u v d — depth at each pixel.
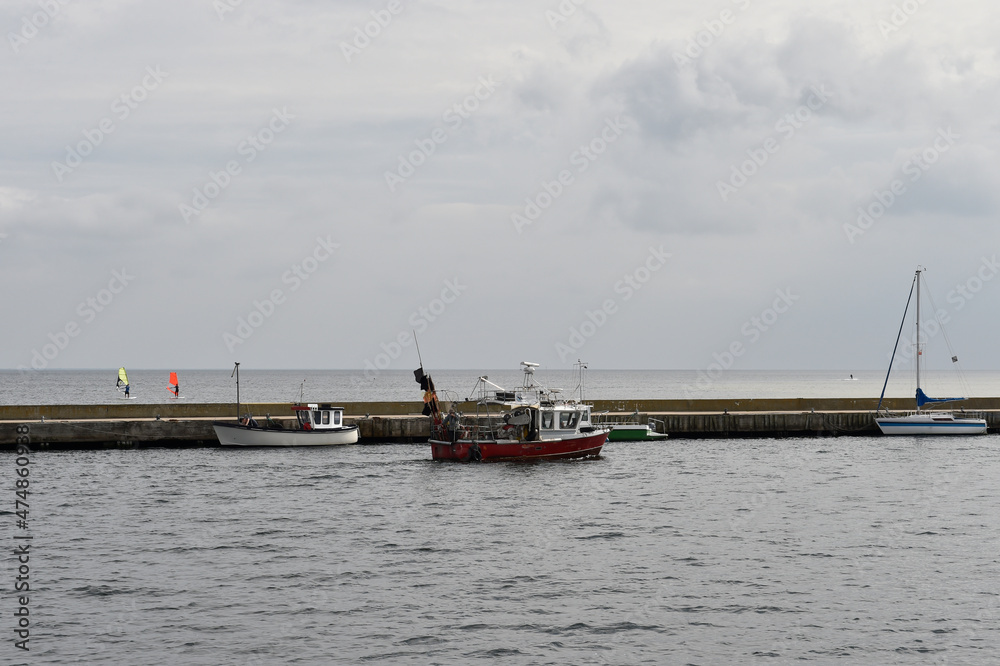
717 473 52.50
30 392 193.50
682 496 44.53
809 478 50.69
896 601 27.16
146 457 58.62
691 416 73.12
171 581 29.02
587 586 28.59
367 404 73.00
